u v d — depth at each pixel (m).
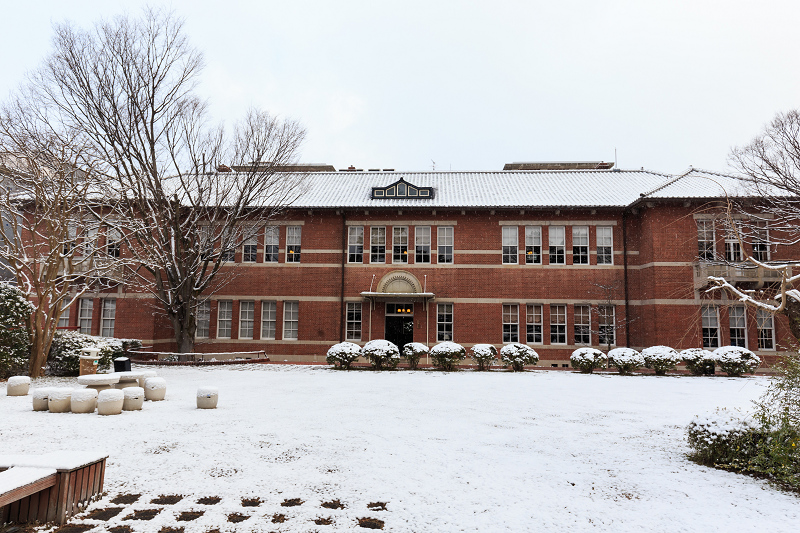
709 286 23.94
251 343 27.44
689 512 5.62
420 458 7.59
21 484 4.82
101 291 26.89
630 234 26.77
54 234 17.89
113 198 21.83
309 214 28.14
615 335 26.19
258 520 5.32
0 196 17.80
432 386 16.30
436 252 27.53
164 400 13.17
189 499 5.93
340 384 16.66
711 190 24.62
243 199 25.20
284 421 10.24
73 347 18.27
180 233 23.31
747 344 24.12
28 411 11.41
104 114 20.64
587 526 5.20
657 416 11.28
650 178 29.69
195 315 25.16
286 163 25.39
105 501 5.88
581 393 14.97
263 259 28.16
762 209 22.61
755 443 7.27
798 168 21.00
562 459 7.68
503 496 6.04
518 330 26.81
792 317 8.27
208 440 8.58
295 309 27.84
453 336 26.94
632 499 6.01
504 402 13.05
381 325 27.23
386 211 27.92
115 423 9.98
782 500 6.03
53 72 19.22
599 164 34.31
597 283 26.67
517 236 27.47
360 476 6.74
